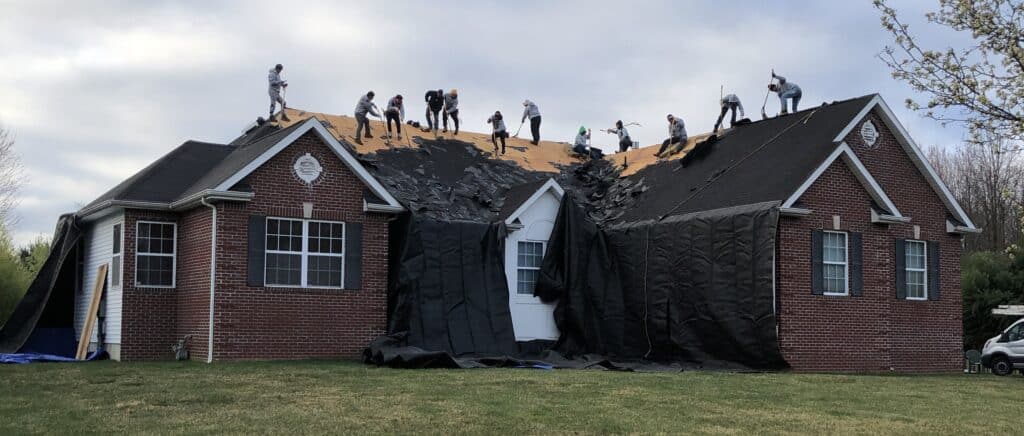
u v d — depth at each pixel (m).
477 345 25.78
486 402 15.37
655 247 26.75
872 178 26.25
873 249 26.55
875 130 27.86
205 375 19.00
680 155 32.50
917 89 20.53
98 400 15.34
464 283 26.33
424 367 21.66
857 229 26.27
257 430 12.64
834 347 25.41
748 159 28.66
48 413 14.02
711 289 25.02
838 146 25.70
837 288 25.80
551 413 14.32
